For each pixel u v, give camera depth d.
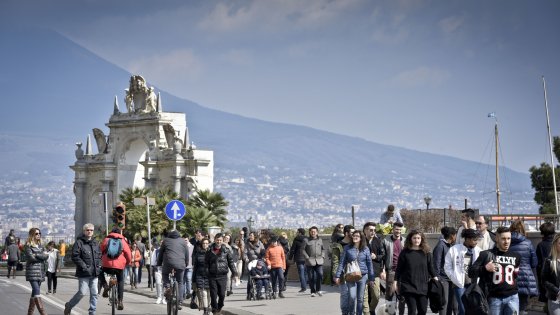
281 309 31.14
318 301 33.88
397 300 25.27
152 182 81.25
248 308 31.89
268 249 36.19
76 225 87.00
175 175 78.75
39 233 27.64
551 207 64.25
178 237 29.34
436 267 23.23
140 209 68.56
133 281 46.16
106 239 27.39
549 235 21.83
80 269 26.44
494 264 18.77
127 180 85.06
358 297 25.09
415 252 22.09
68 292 43.09
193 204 71.94
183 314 31.48
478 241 23.38
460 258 22.09
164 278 29.31
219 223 68.06
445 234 23.50
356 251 25.09
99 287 34.03
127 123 83.50
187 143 79.56
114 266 27.23
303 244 37.34
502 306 18.80
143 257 47.94
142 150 85.62
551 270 19.27
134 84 83.69
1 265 78.44
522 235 20.62
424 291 22.02
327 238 42.72
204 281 28.84
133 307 34.12
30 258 27.41
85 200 87.25
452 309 23.62
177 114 82.75
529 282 20.28
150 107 82.94
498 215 31.14
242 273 48.75
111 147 85.12
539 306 26.39
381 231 31.25
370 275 25.27
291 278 46.38
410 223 41.00
